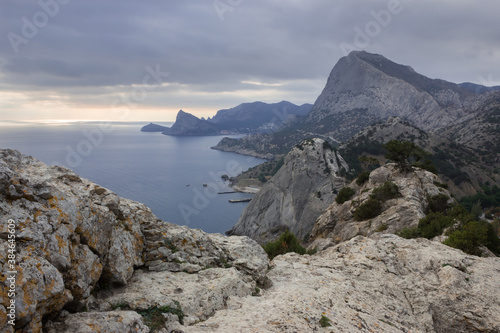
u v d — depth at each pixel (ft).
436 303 39.06
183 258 38.09
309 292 36.60
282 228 402.93
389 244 53.31
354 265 46.62
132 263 33.24
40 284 20.13
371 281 42.73
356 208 162.71
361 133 639.35
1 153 28.68
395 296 40.45
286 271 44.39
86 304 25.70
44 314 21.35
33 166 31.14
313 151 433.48
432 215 107.76
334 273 44.21
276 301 33.47
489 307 37.60
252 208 461.37
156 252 37.27
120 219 34.83
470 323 36.58
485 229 70.03
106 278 30.01
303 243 223.10
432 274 43.78
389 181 161.17
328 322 30.19
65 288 23.86
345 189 194.80
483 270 44.21
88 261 26.50
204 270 37.27
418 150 191.42
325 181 399.03
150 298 28.14
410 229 108.88
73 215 26.08
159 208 550.77
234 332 26.13
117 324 22.62
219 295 32.30
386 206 147.64
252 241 48.47
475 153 634.84
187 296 29.99
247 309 31.32
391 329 32.78
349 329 30.01
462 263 45.73
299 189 413.18
